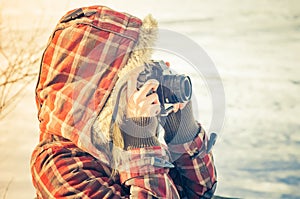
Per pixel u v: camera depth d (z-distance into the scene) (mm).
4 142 4770
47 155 3170
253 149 4516
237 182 4418
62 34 3125
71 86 3064
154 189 3014
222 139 4531
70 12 3252
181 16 4898
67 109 3055
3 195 4629
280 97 4672
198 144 3119
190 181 3260
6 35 5102
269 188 4398
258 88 4695
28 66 5020
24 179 4668
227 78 4727
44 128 3217
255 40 4832
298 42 4785
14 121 4855
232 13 4910
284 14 4898
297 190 4371
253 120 4609
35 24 5109
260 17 4898
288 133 4562
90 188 3070
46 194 3131
